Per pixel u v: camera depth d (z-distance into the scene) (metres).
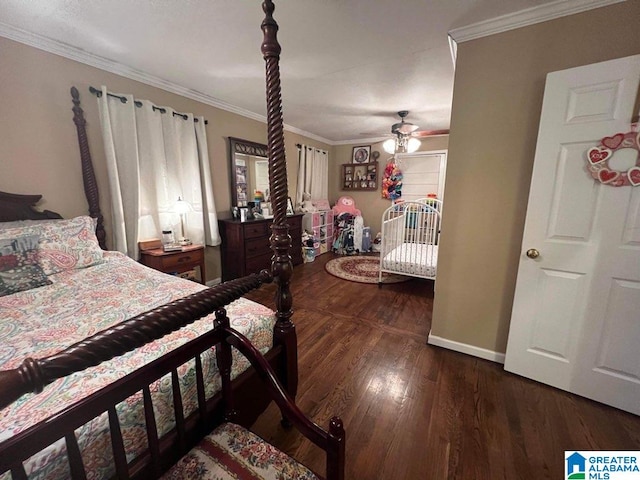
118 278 1.70
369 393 1.67
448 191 1.98
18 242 1.59
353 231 5.31
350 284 3.63
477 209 1.90
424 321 2.61
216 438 0.93
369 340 2.27
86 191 2.19
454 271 2.04
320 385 1.74
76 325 1.13
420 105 3.38
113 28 1.79
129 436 0.80
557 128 1.50
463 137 1.87
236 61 2.26
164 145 2.74
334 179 6.09
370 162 5.67
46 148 2.02
